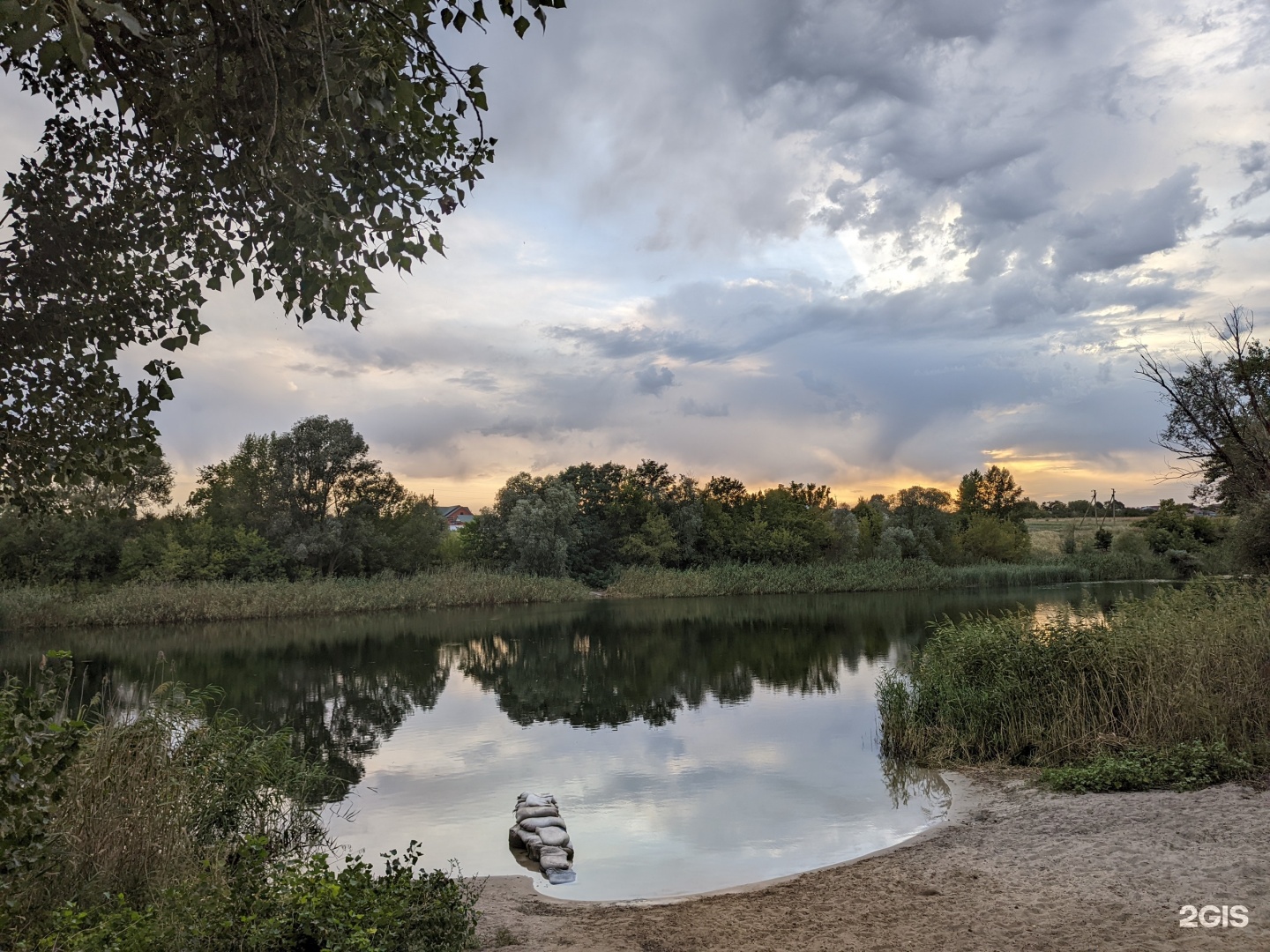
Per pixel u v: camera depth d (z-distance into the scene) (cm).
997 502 8512
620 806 965
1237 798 739
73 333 512
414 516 5588
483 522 6069
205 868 538
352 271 444
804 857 771
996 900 554
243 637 3080
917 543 6756
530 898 661
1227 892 515
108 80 458
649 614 4050
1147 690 1041
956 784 998
